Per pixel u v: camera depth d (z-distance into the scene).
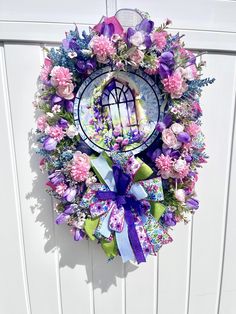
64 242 1.00
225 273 1.14
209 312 1.17
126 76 0.83
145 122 0.86
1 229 0.97
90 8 0.88
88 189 0.85
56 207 0.89
